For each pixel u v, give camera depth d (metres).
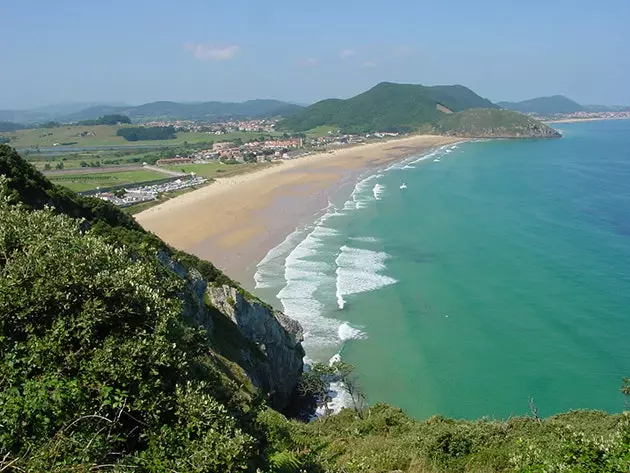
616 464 11.91
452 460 18.30
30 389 9.52
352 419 30.59
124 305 11.53
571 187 128.88
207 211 108.00
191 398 10.94
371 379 44.41
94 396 10.08
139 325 11.65
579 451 12.96
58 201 35.66
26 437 8.98
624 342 48.81
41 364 10.10
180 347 12.56
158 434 10.25
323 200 118.88
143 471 9.59
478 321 54.09
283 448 15.58
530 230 89.00
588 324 52.75
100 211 39.25
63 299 10.91
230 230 91.19
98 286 11.36
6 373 9.74
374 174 161.50
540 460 13.70
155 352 10.97
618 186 128.00
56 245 11.89
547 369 44.72
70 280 11.17
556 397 40.72
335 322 54.41
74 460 8.82
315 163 193.38
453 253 77.00
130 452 10.05
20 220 12.83
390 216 101.88
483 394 41.56
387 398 41.69
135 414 10.52
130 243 34.69
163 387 11.11
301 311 56.78
